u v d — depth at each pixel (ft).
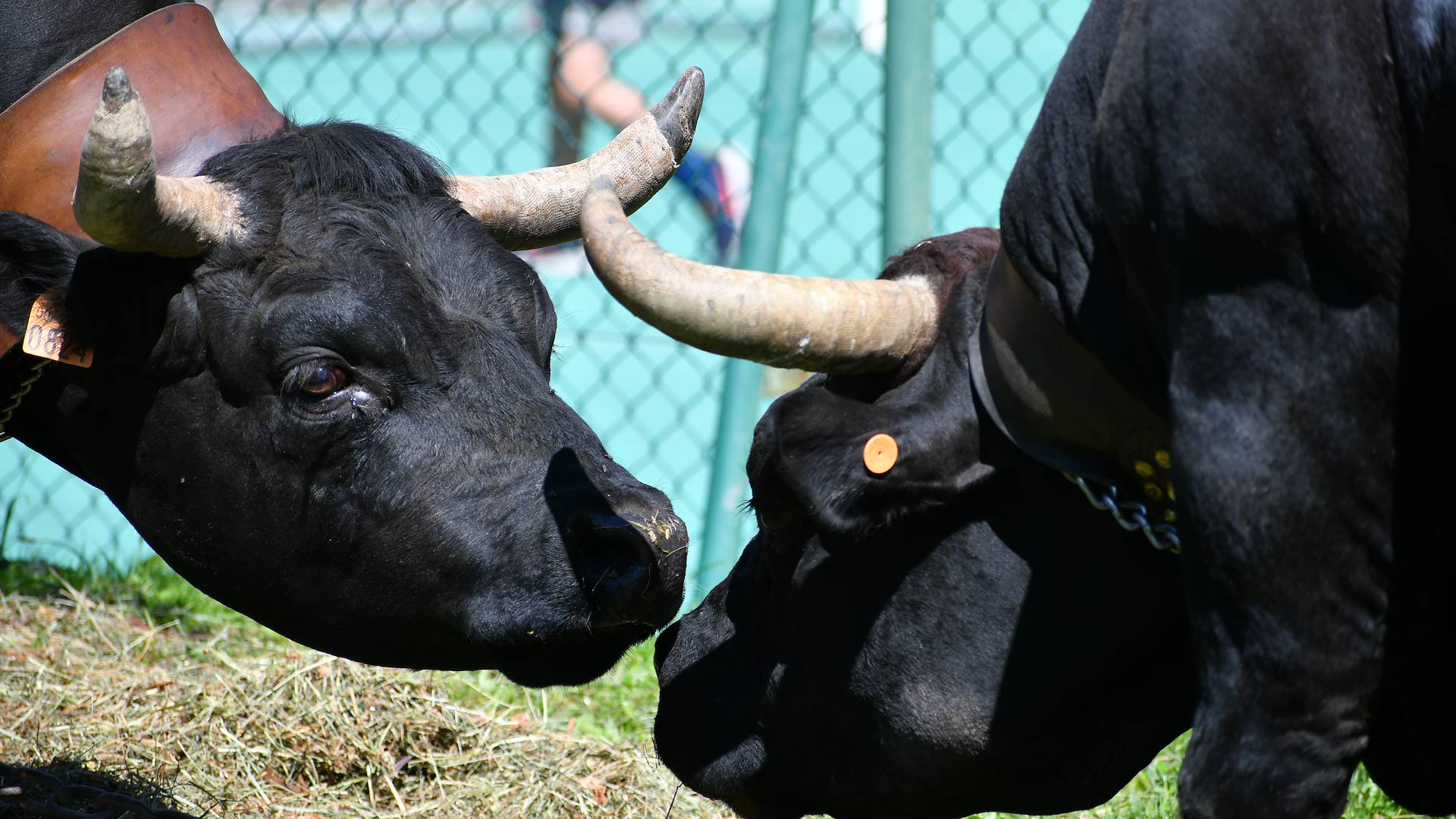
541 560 14.75
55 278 14.66
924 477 12.13
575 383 40.45
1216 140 10.03
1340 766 10.56
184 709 20.30
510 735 20.88
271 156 15.38
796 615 13.34
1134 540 12.11
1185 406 10.37
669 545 14.67
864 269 41.45
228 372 14.97
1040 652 12.37
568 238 17.30
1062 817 18.95
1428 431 10.36
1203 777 10.66
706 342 11.33
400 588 15.25
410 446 14.97
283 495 15.19
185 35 16.20
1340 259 9.99
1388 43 10.01
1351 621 10.39
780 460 12.12
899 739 12.98
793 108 27.61
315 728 19.84
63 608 24.52
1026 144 12.03
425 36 54.70
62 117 15.23
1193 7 10.22
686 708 14.48
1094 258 11.43
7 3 16.29
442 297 15.20
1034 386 11.77
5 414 15.61
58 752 19.06
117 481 16.01
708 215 41.75
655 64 53.16
